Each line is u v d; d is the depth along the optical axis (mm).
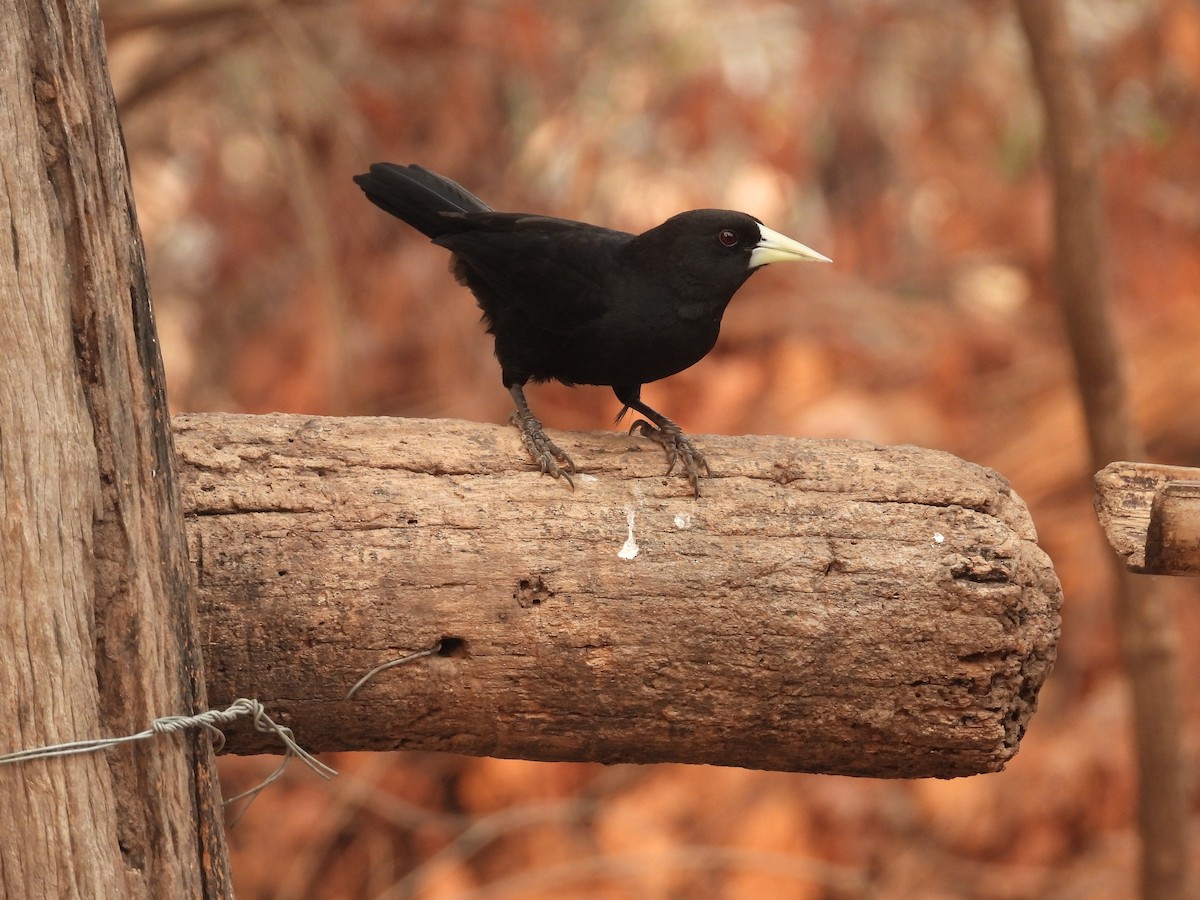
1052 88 9781
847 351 16875
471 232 7973
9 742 4551
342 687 5816
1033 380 16984
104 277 4820
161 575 4926
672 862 14102
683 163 17422
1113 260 16359
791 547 5914
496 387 16109
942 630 5812
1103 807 14508
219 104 17703
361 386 16188
